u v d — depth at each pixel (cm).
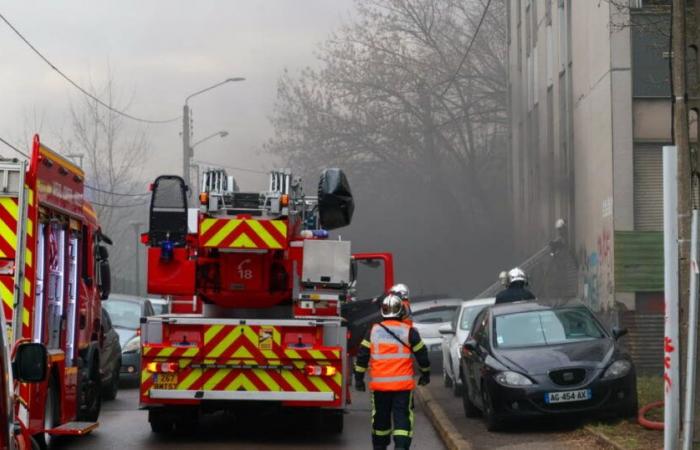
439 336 2947
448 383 2470
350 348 1714
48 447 1484
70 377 1396
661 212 2455
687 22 1245
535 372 1554
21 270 1131
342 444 1533
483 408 1631
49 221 1257
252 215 1539
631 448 1285
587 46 2786
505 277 2092
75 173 1421
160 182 1552
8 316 1120
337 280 1554
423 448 1519
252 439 1577
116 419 1822
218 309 1594
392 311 1293
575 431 1523
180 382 1513
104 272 1688
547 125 3581
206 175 1567
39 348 723
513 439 1493
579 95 2923
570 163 3122
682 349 1121
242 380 1515
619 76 2469
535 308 1736
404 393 1276
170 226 1547
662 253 2441
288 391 1514
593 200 2712
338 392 1517
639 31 2423
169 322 1515
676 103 1138
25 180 1144
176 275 1549
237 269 1559
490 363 1599
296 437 1603
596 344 1630
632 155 2462
